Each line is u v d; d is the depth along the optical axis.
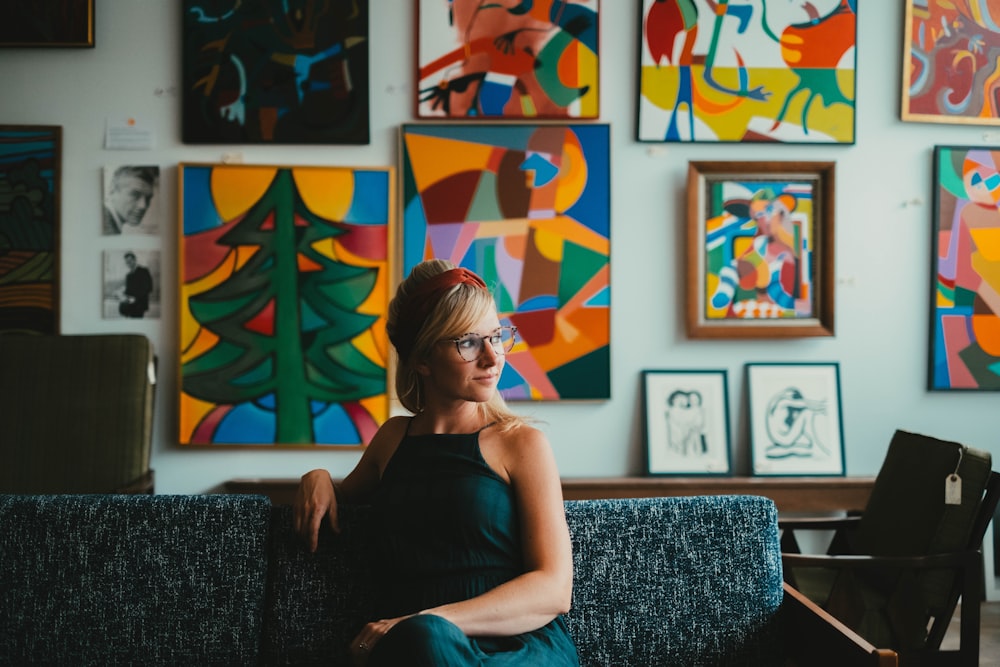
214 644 1.71
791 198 3.38
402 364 1.80
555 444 3.44
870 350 3.44
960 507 2.39
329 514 1.74
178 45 3.38
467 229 3.38
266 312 3.38
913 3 3.37
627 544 1.77
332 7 3.35
